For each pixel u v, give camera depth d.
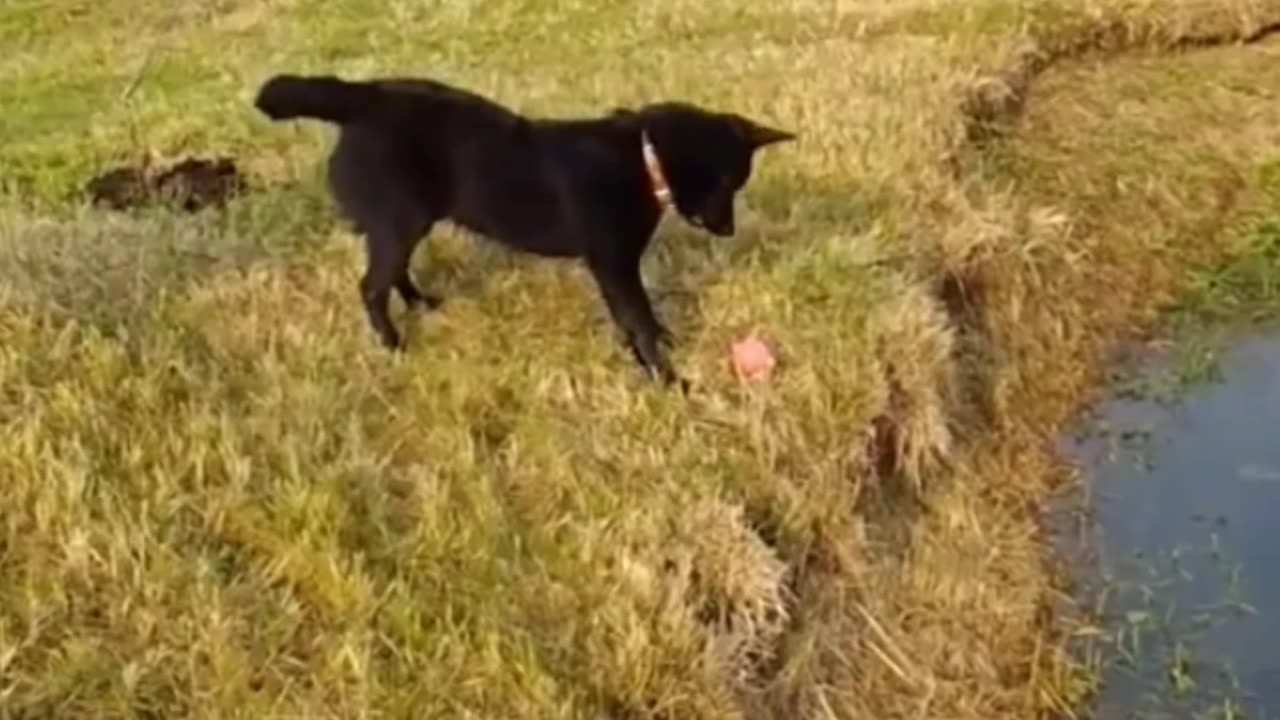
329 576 3.23
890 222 4.54
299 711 3.03
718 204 3.84
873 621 3.65
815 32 6.49
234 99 5.88
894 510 3.97
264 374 3.71
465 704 3.09
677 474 3.61
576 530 3.44
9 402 3.47
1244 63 6.35
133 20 7.62
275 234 4.36
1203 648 3.82
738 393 3.85
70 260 3.97
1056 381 4.76
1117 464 4.47
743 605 3.44
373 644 3.14
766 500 3.68
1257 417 4.68
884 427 4.00
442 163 3.77
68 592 3.15
